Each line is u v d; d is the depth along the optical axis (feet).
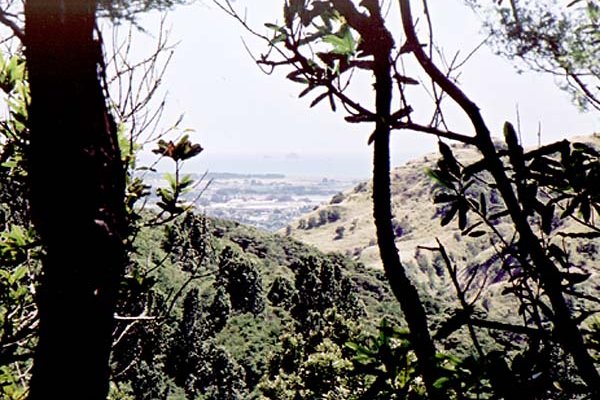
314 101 5.05
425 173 5.40
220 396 170.40
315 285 177.47
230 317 203.41
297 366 81.10
